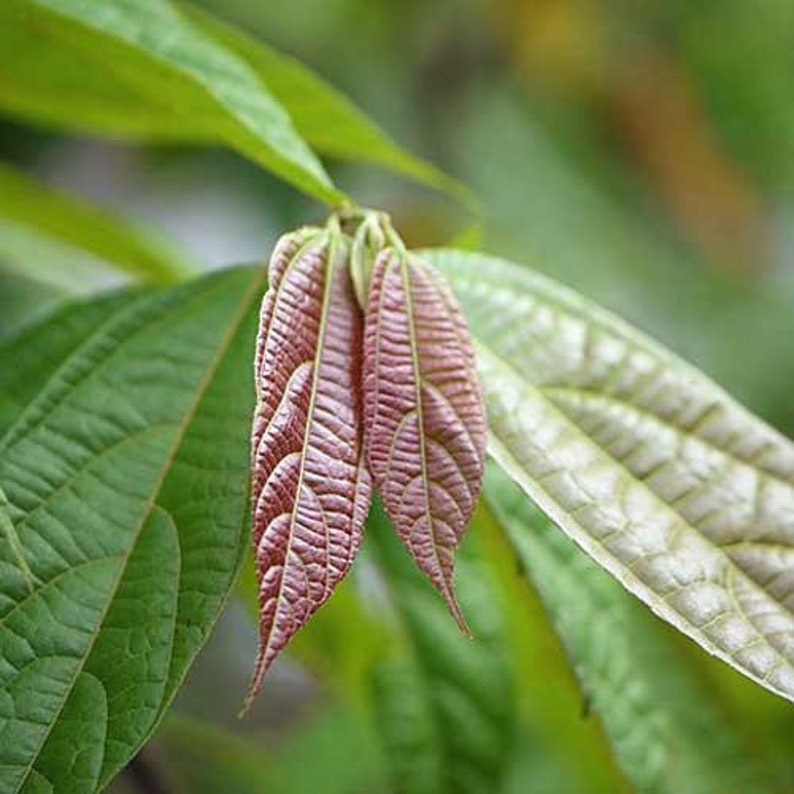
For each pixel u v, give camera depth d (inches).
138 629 15.9
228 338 18.0
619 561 16.1
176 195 44.3
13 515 16.4
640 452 17.0
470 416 15.9
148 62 17.8
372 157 21.3
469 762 22.3
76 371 17.5
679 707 20.5
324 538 15.2
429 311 16.2
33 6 18.3
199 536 16.3
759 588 16.1
